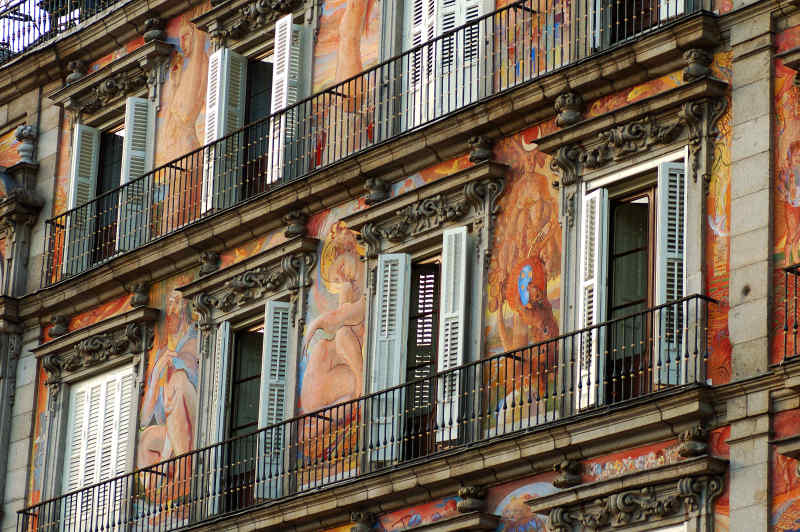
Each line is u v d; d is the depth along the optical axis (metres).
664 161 47.88
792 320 44.81
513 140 51.97
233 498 56.94
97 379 63.38
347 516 52.44
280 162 57.75
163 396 60.44
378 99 55.97
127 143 63.88
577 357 48.59
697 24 47.47
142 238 62.59
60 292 64.44
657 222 47.47
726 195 46.78
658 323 46.44
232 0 61.44
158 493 59.25
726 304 46.03
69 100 67.19
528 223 51.03
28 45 69.81
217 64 61.19
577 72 49.78
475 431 50.44
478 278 51.75
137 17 65.25
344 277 55.62
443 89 54.16
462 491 49.41
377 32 57.16
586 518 46.69
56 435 63.81
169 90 64.00
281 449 55.34
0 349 66.06
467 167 52.69
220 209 59.81
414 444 52.34
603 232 48.56
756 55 46.88
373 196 54.88
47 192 67.44
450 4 54.62
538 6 52.06
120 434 61.84
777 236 45.69
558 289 49.88
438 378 51.28
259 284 57.75
